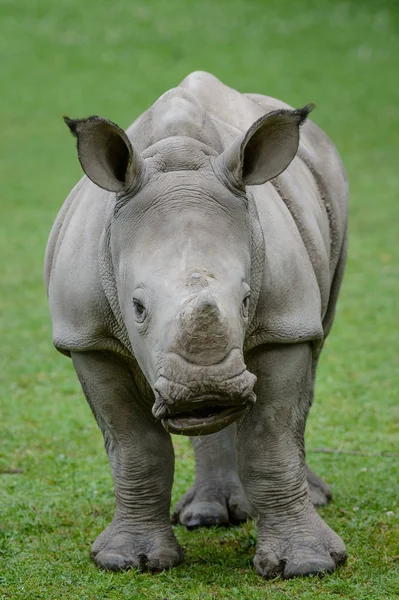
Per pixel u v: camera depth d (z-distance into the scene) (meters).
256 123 13.66
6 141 59.94
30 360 29.56
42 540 17.52
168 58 72.88
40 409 25.70
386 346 30.06
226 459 18.95
